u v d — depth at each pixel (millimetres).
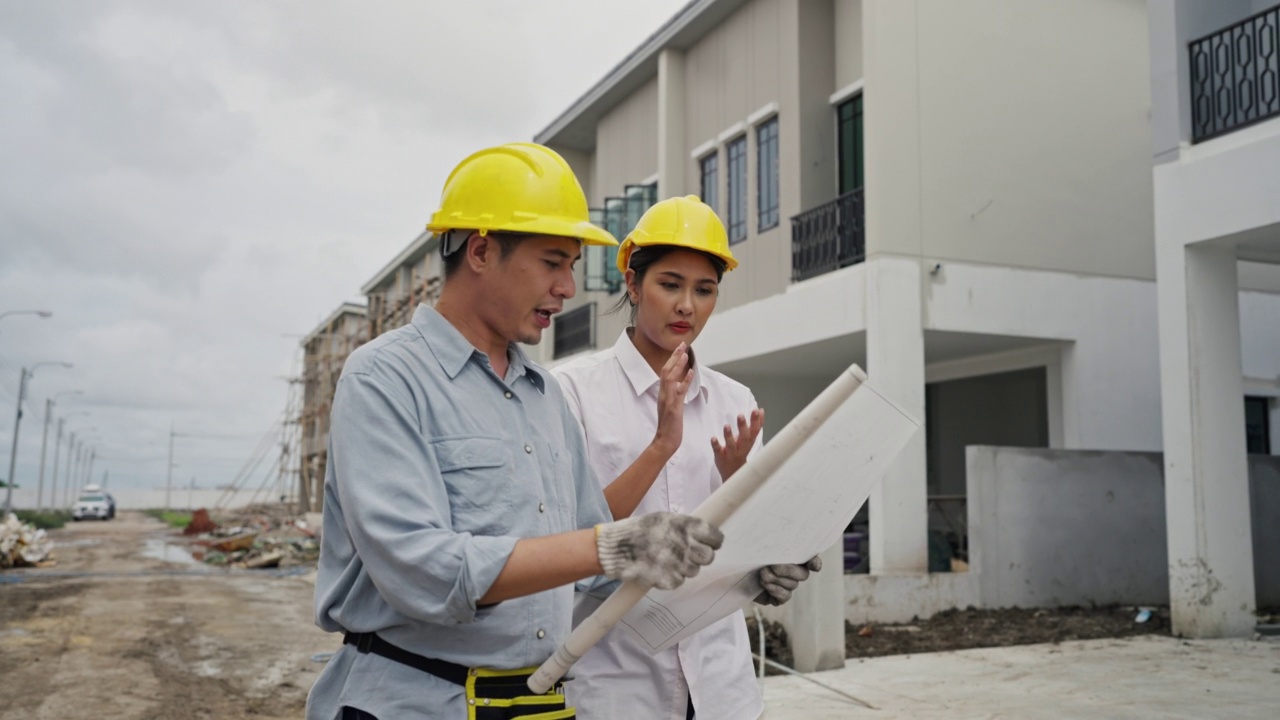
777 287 11508
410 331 1795
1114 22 10492
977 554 8672
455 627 1663
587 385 2561
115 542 27875
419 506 1597
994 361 11453
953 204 9539
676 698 2322
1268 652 6848
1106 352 10109
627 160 15430
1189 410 7457
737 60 12406
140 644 8508
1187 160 7512
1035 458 8930
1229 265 7617
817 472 1617
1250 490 9164
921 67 9539
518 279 1780
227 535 29625
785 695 5762
